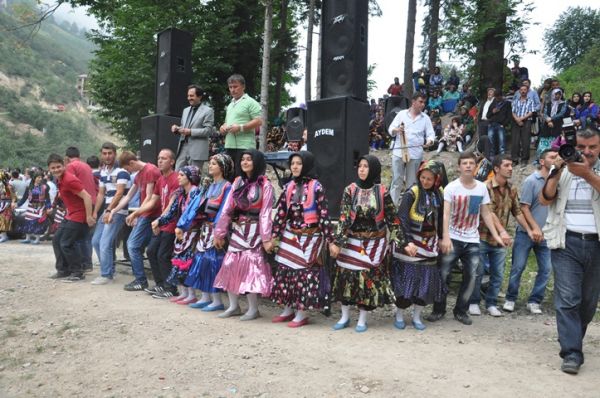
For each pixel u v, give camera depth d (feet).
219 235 16.21
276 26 65.92
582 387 10.71
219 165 17.29
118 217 21.54
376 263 14.78
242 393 10.22
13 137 228.43
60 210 36.04
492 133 34.73
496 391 10.35
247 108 20.36
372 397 9.97
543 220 17.67
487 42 44.11
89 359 12.19
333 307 18.07
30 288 19.86
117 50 51.42
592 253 12.00
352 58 18.92
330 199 18.83
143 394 10.22
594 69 93.76
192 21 53.01
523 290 20.93
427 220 15.19
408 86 51.26
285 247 15.52
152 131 26.48
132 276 23.03
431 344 13.66
